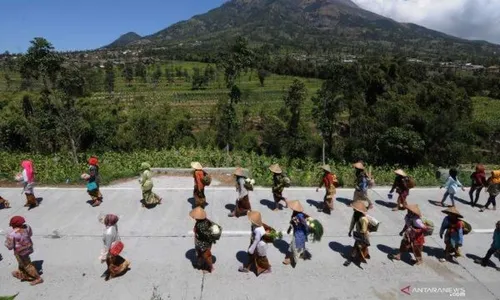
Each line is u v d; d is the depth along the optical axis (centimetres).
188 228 994
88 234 953
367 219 830
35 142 2825
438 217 1112
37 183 1314
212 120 3844
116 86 10556
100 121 3250
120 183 1329
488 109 6906
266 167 1706
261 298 731
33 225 995
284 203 1166
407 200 1245
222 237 947
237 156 2188
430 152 3073
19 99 3219
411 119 3142
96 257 854
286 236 966
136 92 9200
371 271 827
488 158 3519
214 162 1958
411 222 841
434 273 827
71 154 2323
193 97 8838
